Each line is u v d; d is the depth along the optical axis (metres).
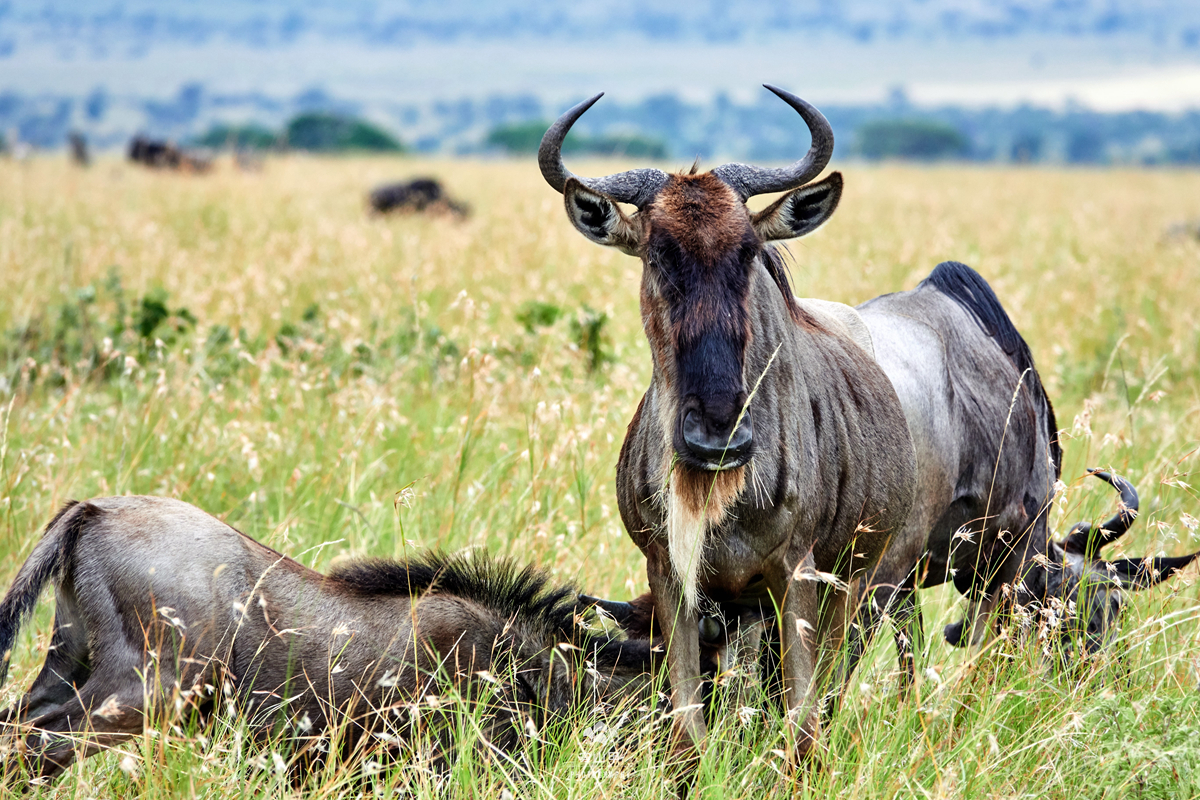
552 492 23.16
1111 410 31.39
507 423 27.36
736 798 15.38
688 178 15.80
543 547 21.33
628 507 17.23
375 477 24.52
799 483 16.08
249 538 17.48
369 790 16.78
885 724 16.47
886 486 17.78
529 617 18.38
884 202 75.19
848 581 17.78
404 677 17.33
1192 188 108.94
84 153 119.25
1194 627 19.30
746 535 15.98
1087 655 18.23
